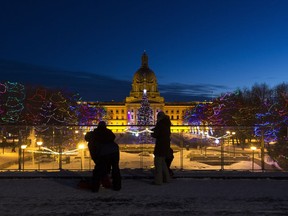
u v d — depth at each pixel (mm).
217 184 13805
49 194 12328
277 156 21172
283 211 10383
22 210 10492
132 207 10781
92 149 12891
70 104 78812
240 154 20094
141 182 14227
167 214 10102
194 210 10477
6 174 15234
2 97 67750
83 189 13039
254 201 11422
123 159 22719
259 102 91188
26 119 71062
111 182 13836
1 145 27656
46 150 20375
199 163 20641
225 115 81812
